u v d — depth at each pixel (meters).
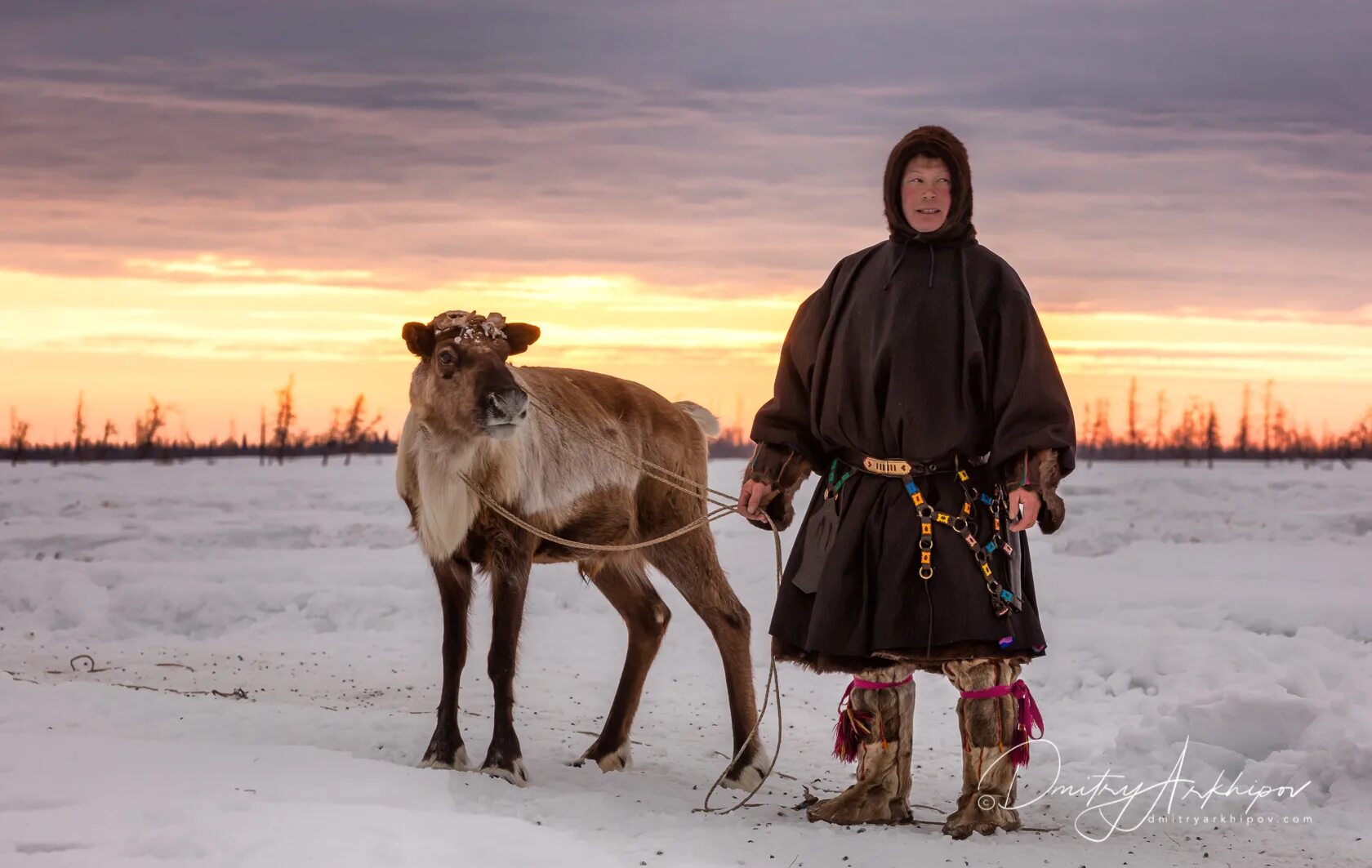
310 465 38.62
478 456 6.96
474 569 7.50
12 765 5.76
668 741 8.32
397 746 7.30
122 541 17.52
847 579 5.85
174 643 11.50
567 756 7.69
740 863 5.30
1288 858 5.64
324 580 14.02
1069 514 20.66
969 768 5.88
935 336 5.80
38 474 30.12
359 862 4.54
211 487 26.88
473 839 4.94
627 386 8.06
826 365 6.07
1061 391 5.75
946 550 5.71
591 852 4.99
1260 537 18.02
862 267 6.10
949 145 5.98
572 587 13.11
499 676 6.97
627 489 7.66
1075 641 10.21
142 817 4.96
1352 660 9.44
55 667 10.26
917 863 5.33
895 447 5.84
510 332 7.21
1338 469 38.53
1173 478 28.73
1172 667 9.38
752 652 10.80
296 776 5.85
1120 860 5.50
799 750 8.05
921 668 6.04
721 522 19.02
